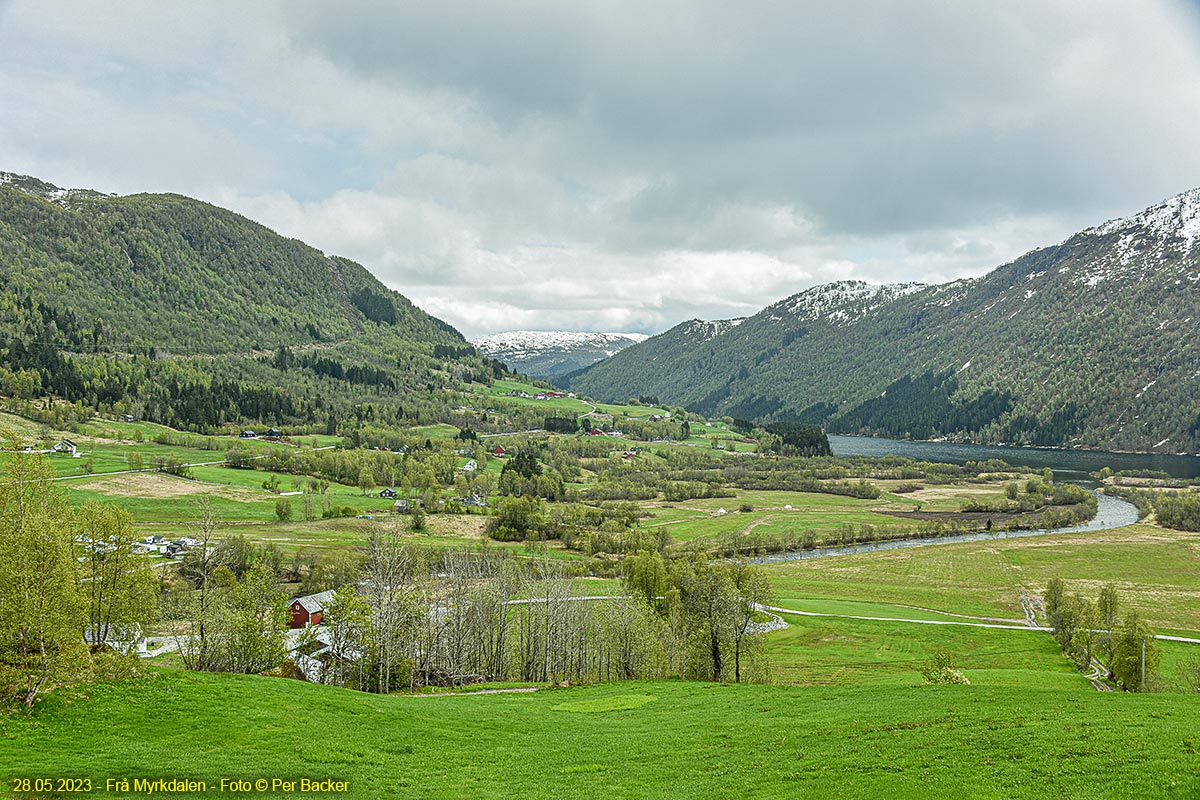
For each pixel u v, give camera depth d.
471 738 43.12
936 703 46.56
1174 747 30.09
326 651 84.69
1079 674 89.19
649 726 46.75
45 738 35.97
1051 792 26.91
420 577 100.19
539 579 107.88
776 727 43.22
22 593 39.78
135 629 63.59
